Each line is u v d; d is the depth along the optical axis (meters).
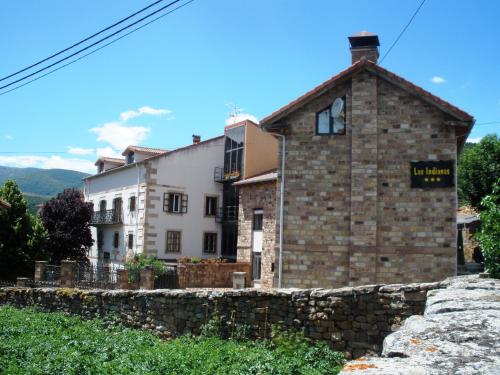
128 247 36.84
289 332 10.20
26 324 13.45
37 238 30.84
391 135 15.92
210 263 28.83
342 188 16.23
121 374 7.98
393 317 9.22
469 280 8.32
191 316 12.15
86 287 23.81
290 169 16.84
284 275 16.44
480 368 2.83
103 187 42.31
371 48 18.30
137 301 13.84
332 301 9.78
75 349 10.12
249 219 30.81
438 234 15.23
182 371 8.09
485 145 35.88
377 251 15.58
